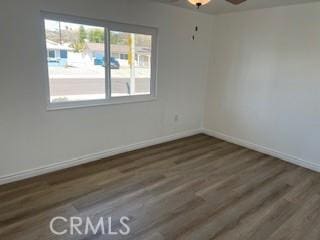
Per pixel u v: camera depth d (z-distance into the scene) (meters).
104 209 2.28
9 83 2.49
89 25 2.95
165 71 3.86
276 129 3.63
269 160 3.55
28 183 2.69
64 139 3.01
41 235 1.93
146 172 3.05
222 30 4.13
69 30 2.82
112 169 3.10
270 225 2.12
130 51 3.41
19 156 2.71
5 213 2.17
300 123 3.34
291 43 3.29
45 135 2.85
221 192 2.64
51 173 2.94
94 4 2.87
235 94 4.11
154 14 3.45
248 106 3.94
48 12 2.61
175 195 2.56
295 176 3.06
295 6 3.17
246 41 3.80
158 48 3.65
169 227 2.06
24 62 2.54
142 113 3.75
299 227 2.11
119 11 3.09
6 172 2.66
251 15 3.67
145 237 1.94
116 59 3.30
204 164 3.35
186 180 2.89
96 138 3.31
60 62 2.84
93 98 3.21
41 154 2.87
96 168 3.11
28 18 2.47
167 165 3.28
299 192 2.68
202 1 2.15
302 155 3.38
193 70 4.27
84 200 2.41
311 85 3.17
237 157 3.63
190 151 3.82
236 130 4.20
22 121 2.65
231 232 2.02
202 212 2.28
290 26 3.26
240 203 2.44
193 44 4.11
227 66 4.16
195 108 4.54
